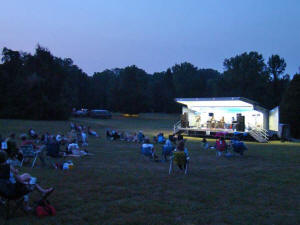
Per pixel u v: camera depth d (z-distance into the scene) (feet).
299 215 20.31
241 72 231.91
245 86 233.76
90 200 22.94
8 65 159.33
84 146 64.49
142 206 21.61
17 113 141.08
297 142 87.81
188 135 109.09
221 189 27.27
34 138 76.13
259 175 34.45
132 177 31.78
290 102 109.91
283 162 45.29
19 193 18.52
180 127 109.91
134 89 247.70
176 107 281.95
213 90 259.80
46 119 147.74
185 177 32.58
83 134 66.80
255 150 63.26
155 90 287.28
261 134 88.17
